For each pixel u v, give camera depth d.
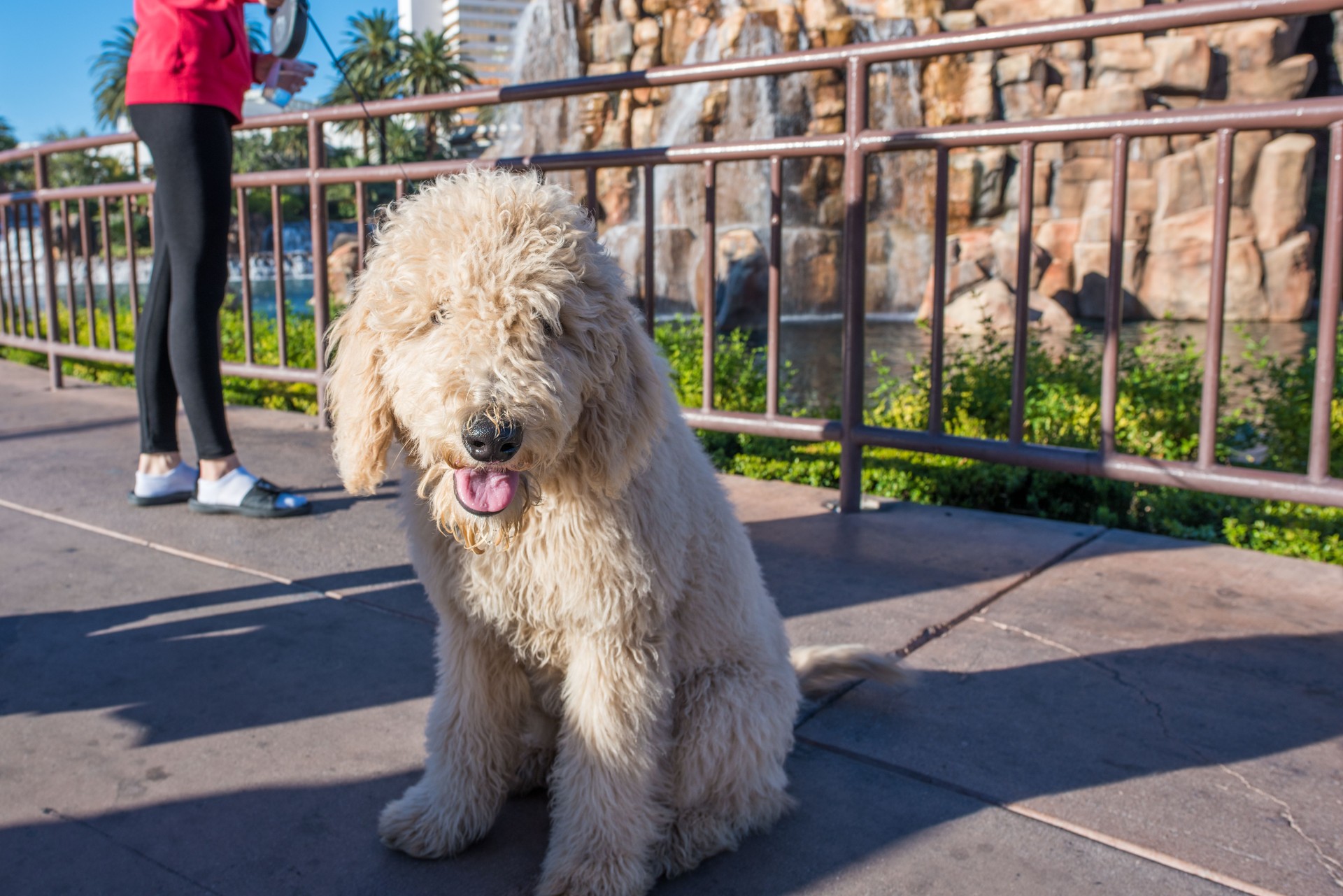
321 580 3.57
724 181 21.39
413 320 1.82
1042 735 2.48
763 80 21.20
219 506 4.34
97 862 2.00
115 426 6.23
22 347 8.02
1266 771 2.30
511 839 2.15
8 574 3.63
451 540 2.00
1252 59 20.78
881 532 4.10
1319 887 1.90
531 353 1.74
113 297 7.07
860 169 4.15
